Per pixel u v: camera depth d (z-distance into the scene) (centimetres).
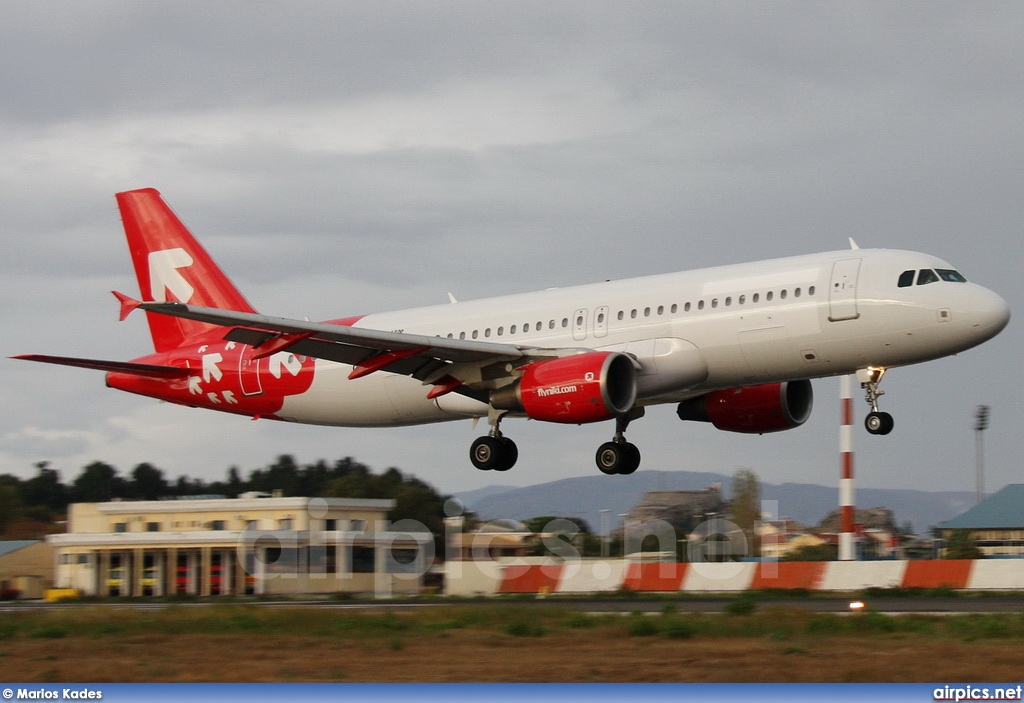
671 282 11525
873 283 10519
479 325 12419
